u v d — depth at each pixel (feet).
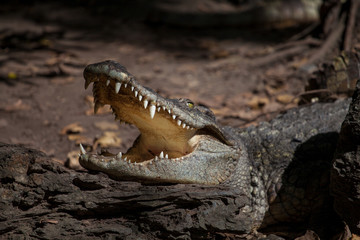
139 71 49.37
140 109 20.70
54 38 60.08
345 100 27.96
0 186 19.15
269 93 41.88
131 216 19.35
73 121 36.86
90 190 19.10
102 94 20.30
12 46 56.34
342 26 47.39
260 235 22.25
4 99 40.68
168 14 68.64
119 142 32.68
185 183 20.57
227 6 80.23
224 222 18.86
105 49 56.70
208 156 21.63
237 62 51.93
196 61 53.36
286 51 51.29
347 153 19.67
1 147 19.45
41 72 47.55
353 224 20.10
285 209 23.65
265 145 25.55
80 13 73.10
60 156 30.76
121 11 74.54
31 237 18.72
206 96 42.68
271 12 65.82
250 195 23.90
